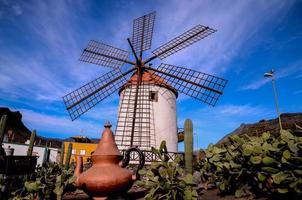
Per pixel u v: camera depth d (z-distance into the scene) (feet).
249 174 12.83
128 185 11.26
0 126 29.40
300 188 9.63
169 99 49.19
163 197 12.36
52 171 23.07
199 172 19.16
